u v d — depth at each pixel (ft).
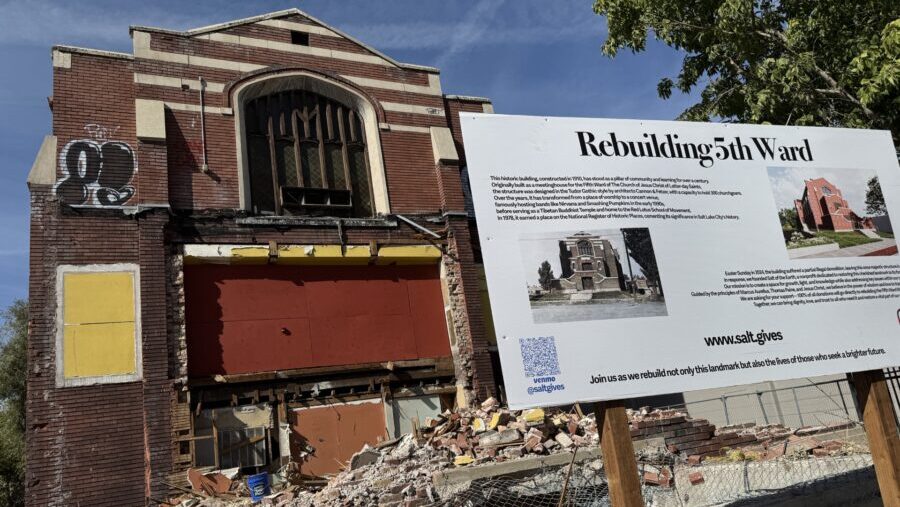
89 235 41.50
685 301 20.40
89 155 43.14
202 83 48.06
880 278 23.38
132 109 45.37
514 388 17.54
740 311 20.95
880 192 24.91
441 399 49.01
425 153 54.75
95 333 39.88
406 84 56.08
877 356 22.09
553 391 17.85
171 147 45.68
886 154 25.86
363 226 49.85
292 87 52.16
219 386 42.50
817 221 23.41
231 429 41.96
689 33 46.26
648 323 19.58
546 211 19.93
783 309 21.58
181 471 38.91
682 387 19.22
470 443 35.94
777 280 21.91
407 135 54.54
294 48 52.39
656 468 33.94
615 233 20.38
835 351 21.58
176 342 41.52
